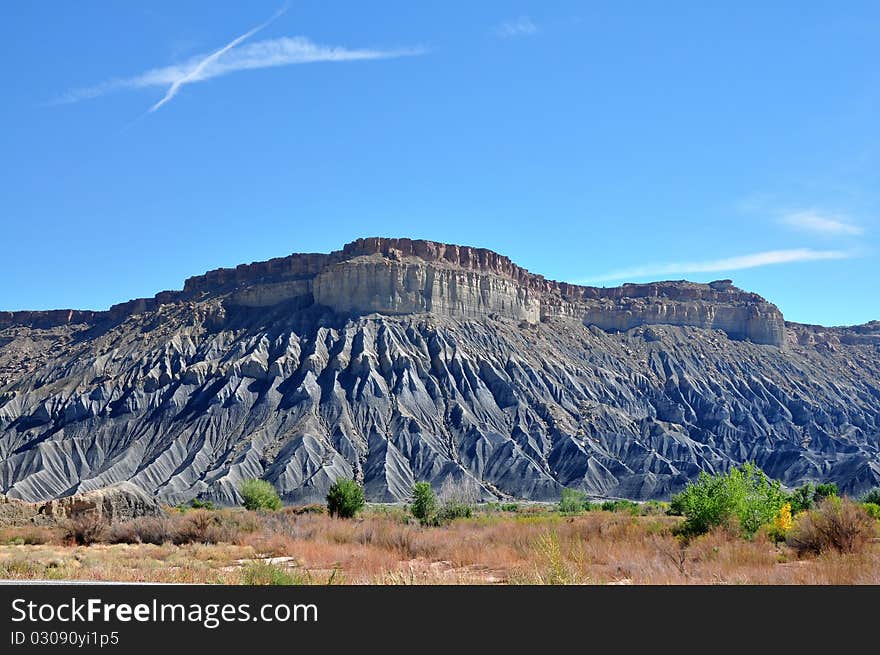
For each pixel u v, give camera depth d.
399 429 143.50
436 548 26.30
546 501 124.19
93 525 35.94
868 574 15.85
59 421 161.50
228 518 40.19
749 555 19.89
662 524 31.23
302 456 128.50
